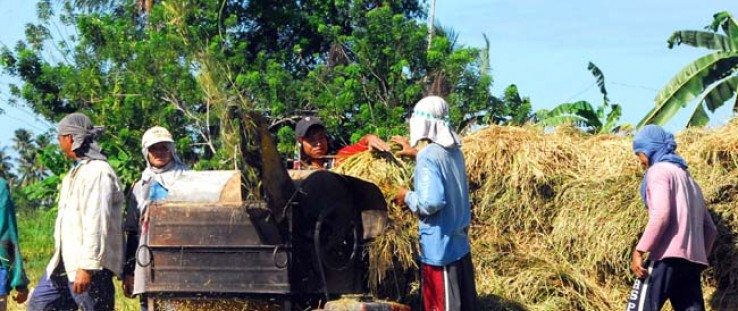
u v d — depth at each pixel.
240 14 21.08
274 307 6.21
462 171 6.47
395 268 6.82
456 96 16.77
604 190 7.37
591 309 7.11
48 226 18.25
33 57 19.53
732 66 14.70
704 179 7.28
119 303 8.70
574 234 7.36
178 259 6.17
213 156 15.65
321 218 6.11
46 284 6.91
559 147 7.68
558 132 8.00
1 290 7.23
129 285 7.05
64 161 18.44
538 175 7.45
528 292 7.14
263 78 17.14
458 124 16.48
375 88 17.98
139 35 18.36
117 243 6.75
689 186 6.57
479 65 18.23
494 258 7.36
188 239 6.14
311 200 6.11
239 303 6.27
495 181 7.57
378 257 6.41
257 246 6.04
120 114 16.20
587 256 7.34
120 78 16.92
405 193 6.42
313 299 6.25
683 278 6.60
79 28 18.33
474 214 7.61
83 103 17.94
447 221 6.34
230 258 6.09
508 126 7.96
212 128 16.17
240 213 6.07
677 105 14.71
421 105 6.40
